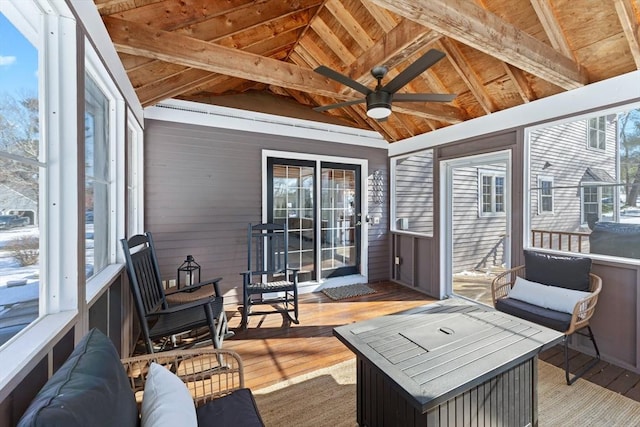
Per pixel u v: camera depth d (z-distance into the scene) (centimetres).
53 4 131
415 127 480
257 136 426
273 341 307
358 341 186
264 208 429
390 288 487
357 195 512
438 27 196
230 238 409
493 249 388
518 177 340
